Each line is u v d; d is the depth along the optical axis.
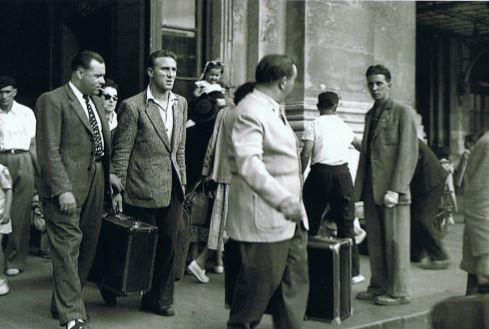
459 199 16.20
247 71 8.18
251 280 3.51
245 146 3.35
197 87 6.30
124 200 4.70
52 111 4.14
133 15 7.13
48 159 4.09
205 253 5.92
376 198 5.27
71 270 4.13
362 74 8.70
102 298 5.24
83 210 4.40
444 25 17.67
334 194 5.97
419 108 18.70
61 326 4.35
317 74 8.16
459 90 19.02
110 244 4.53
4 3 9.02
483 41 19.22
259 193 3.25
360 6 8.70
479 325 2.29
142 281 4.50
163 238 4.78
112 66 7.45
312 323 4.66
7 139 6.12
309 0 8.09
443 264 7.07
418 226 7.05
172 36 7.76
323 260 4.25
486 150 3.87
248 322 3.54
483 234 3.88
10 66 9.03
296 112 8.01
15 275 6.16
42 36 8.59
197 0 7.99
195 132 6.15
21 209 6.20
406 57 9.84
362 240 7.36
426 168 6.92
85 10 7.86
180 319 4.72
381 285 5.44
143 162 4.65
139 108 4.66
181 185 4.80
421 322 5.03
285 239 3.54
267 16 8.18
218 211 5.62
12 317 4.65
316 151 6.01
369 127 5.42
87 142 4.32
